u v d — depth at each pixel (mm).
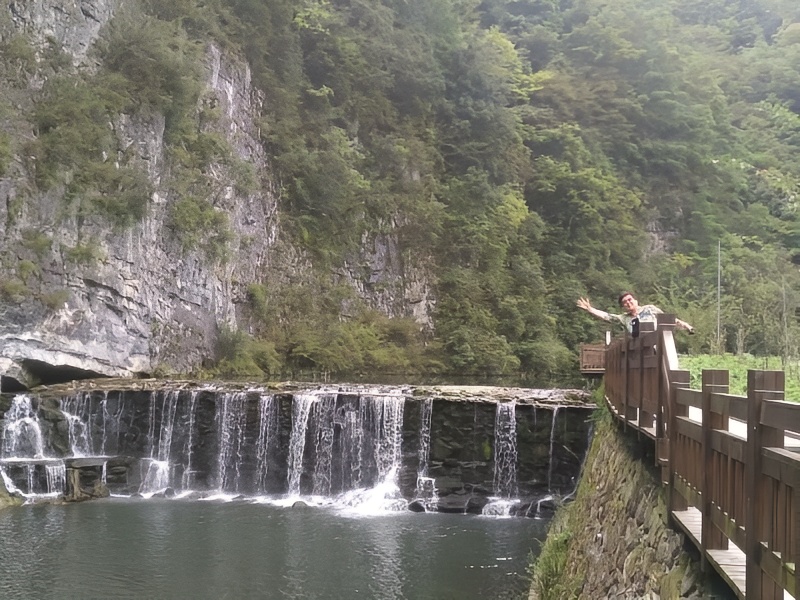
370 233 39906
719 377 4898
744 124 53375
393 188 41812
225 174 32469
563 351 39156
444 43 47062
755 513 3850
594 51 51750
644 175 48656
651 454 7457
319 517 17531
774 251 41844
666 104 49438
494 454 19719
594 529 9695
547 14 56844
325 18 42812
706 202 46906
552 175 45156
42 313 23062
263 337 34312
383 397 20547
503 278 41688
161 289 28406
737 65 56875
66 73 26375
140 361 27125
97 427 21828
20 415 20578
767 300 32625
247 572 12992
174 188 29141
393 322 38375
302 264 37312
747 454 3996
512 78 48906
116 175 25891
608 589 7801
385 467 20328
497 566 13453
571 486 19109
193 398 21703
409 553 14297
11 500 18125
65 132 24500
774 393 3859
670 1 64375
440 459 20031
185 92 29609
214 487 21203
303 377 33156
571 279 42594
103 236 25500
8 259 22406
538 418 19578
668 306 39469
